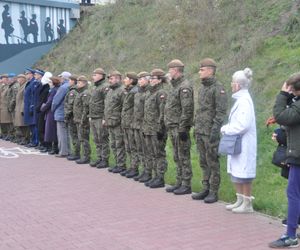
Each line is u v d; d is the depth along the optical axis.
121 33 21.03
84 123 10.69
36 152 12.45
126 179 9.17
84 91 10.70
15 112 13.70
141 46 19.42
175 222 6.40
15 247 5.53
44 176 9.48
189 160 8.00
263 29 15.22
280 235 5.82
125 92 9.41
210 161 7.31
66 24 24.16
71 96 11.01
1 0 21.28
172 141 8.05
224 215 6.71
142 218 6.61
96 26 22.88
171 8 19.95
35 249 5.46
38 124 12.53
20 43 22.28
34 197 7.85
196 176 8.91
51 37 23.64
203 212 6.87
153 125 8.44
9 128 14.73
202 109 7.27
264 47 14.23
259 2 16.92
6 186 8.66
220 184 8.16
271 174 8.37
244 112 6.51
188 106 7.65
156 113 8.45
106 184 8.75
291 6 15.42
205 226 6.21
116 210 7.02
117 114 9.57
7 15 21.64
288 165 5.39
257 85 12.45
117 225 6.30
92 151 11.89
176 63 7.82
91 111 10.26
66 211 7.00
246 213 6.80
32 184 8.80
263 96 11.89
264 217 6.61
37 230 6.14
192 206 7.21
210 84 7.19
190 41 17.62
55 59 22.64
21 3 22.17
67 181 9.02
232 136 6.59
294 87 5.12
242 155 6.59
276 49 13.84
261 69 13.18
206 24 17.58
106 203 7.43
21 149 12.98
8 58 21.80
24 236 5.92
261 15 16.17
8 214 6.90
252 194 7.55
